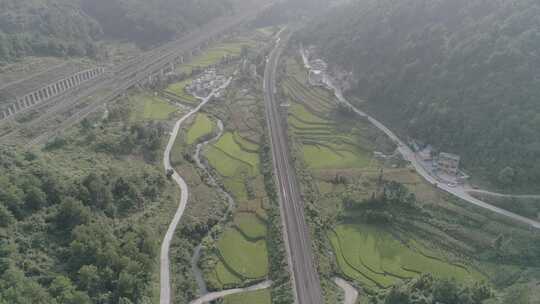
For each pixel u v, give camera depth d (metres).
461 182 127.19
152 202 119.31
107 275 85.88
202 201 124.94
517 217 111.31
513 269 99.00
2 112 146.50
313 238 108.75
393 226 115.88
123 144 138.38
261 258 104.56
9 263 78.12
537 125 122.75
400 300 86.81
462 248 106.69
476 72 147.12
